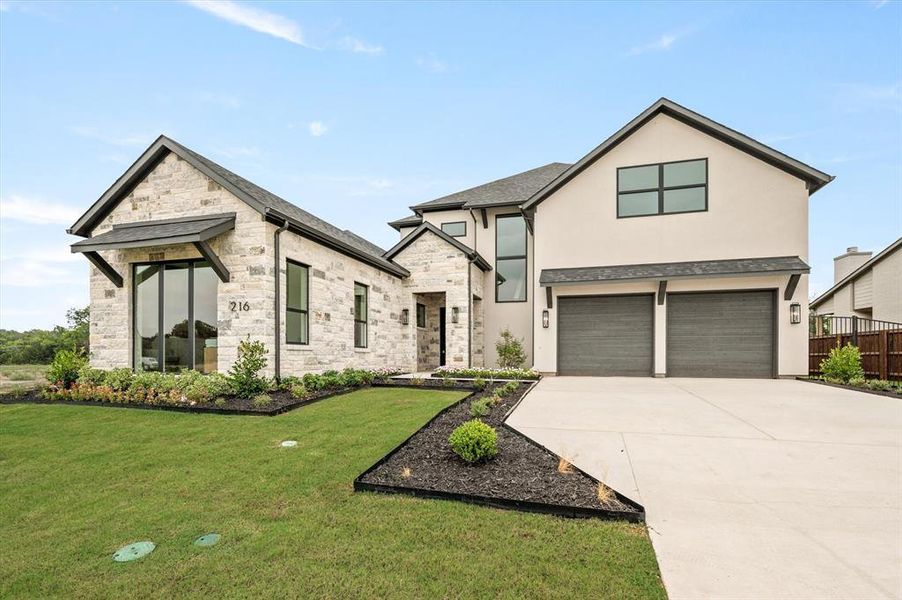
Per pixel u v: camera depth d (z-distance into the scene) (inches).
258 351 351.3
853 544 123.3
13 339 738.8
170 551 123.8
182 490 169.5
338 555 119.2
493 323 688.4
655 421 271.3
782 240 493.0
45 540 132.7
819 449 211.9
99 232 431.8
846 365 443.5
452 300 612.4
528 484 165.9
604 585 104.1
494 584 104.8
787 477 176.1
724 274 473.4
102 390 347.3
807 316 474.9
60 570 115.8
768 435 237.6
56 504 159.2
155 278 418.6
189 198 402.9
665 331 514.9
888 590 101.7
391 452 203.2
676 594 100.6
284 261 396.8
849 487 165.6
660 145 528.7
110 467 197.6
